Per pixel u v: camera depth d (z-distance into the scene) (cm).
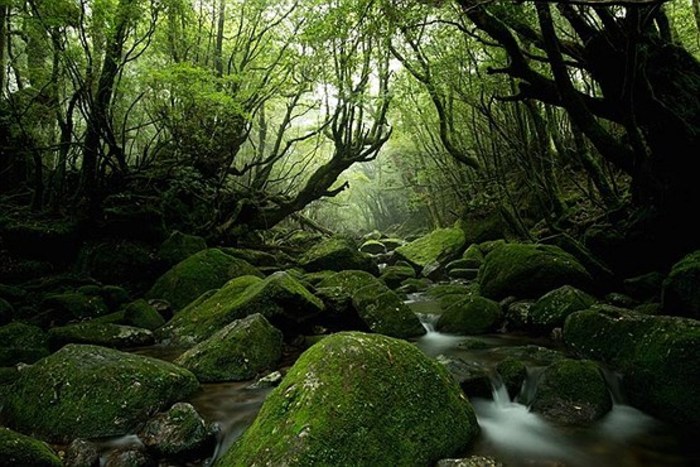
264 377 575
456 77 1445
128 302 1013
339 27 1275
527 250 980
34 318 856
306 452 325
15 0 991
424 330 824
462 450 396
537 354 637
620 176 1448
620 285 911
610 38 778
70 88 1494
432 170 2256
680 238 798
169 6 1251
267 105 1917
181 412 427
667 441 416
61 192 1180
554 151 1792
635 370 495
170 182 1395
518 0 472
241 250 1519
